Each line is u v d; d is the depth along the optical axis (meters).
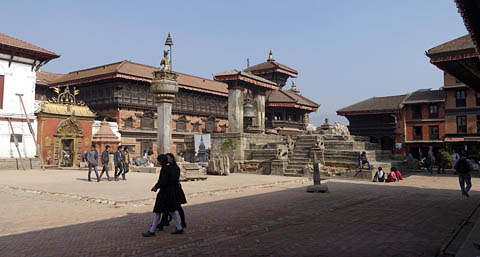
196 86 48.47
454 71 20.59
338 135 32.53
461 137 41.81
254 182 19.75
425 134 47.19
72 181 18.09
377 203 12.55
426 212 10.59
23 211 10.37
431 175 27.47
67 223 8.65
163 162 7.63
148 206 11.40
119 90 39.84
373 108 50.62
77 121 33.59
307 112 54.31
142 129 41.66
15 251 6.16
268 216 9.71
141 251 6.20
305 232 7.77
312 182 21.70
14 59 30.03
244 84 35.91
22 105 30.16
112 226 8.30
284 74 59.16
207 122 51.12
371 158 28.53
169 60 21.58
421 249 6.38
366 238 7.22
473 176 26.69
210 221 8.95
